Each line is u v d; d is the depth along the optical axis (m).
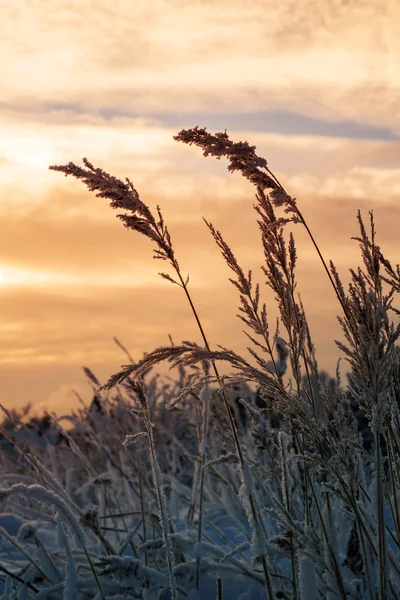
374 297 1.33
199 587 1.63
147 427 1.47
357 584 1.48
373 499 1.59
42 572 1.68
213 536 1.99
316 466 1.43
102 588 1.63
